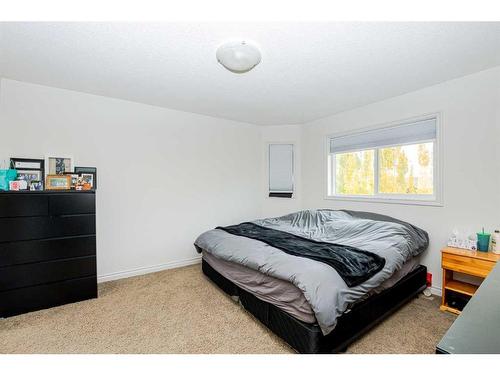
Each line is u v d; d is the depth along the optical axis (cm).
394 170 306
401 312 217
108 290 266
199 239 288
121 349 169
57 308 226
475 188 233
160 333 188
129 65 216
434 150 263
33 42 181
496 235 211
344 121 351
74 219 240
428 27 163
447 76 239
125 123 306
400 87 266
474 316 77
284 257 184
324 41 179
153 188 326
